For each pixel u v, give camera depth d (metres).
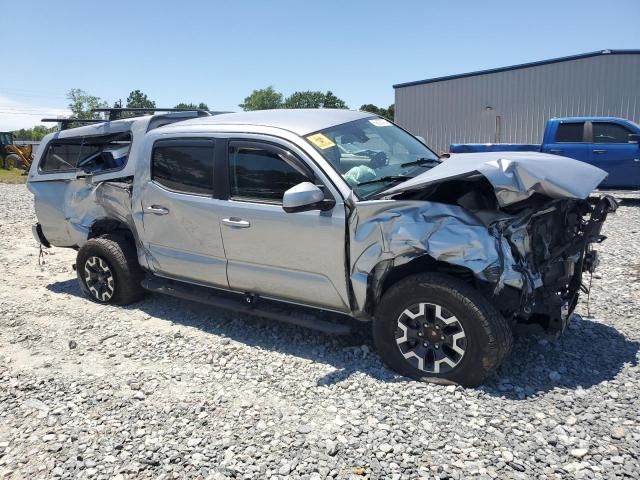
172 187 4.96
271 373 4.10
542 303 3.75
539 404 3.43
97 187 5.77
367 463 2.94
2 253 8.92
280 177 4.28
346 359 4.27
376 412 3.43
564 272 4.16
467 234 3.49
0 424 3.57
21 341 5.00
